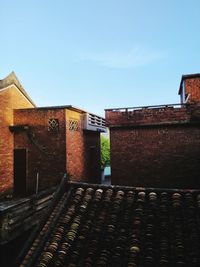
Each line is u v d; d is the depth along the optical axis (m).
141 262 4.31
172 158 12.38
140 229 4.97
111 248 4.67
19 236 9.24
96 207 5.77
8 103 13.84
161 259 4.29
